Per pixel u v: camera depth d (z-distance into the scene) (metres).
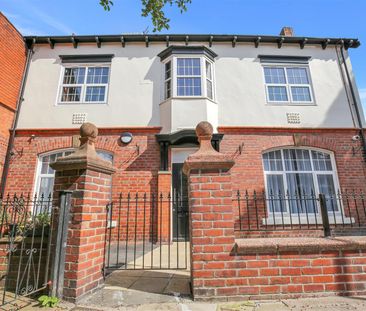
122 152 7.88
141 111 8.44
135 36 8.98
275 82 9.09
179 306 2.68
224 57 9.16
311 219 7.36
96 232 3.29
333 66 9.25
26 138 7.98
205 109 8.11
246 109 8.55
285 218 7.42
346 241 3.07
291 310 2.55
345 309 2.55
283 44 9.41
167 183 7.46
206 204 3.06
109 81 8.77
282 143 8.09
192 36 9.00
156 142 7.98
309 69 9.20
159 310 2.59
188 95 8.45
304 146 8.15
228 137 8.09
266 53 9.31
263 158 8.13
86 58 9.02
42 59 8.98
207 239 2.97
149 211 7.31
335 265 2.97
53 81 8.74
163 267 4.29
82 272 2.93
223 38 9.14
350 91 8.92
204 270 2.89
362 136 8.23
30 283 3.21
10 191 7.48
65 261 2.93
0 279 3.29
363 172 7.91
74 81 8.91
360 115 8.57
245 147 8.00
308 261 2.97
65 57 8.97
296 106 8.64
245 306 2.66
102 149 7.92
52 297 2.77
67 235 3.01
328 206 7.66
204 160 3.14
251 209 7.43
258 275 2.90
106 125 8.24
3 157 7.65
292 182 7.92
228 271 2.89
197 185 3.11
